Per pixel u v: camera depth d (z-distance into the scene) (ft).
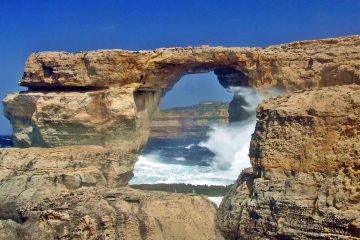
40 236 149.38
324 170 136.46
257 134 151.02
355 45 187.01
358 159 134.00
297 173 139.33
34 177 179.63
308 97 147.95
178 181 204.74
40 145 204.64
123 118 198.59
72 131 198.70
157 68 206.18
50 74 205.46
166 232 151.74
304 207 132.67
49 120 198.29
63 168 183.11
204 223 155.33
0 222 158.10
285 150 142.72
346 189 131.23
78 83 200.44
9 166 186.50
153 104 215.51
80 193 163.94
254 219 141.69
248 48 200.03
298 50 196.54
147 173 219.00
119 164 194.49
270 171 144.25
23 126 212.64
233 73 212.64
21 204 173.06
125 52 200.03
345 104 138.41
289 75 192.85
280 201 136.36
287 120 144.15
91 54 199.31
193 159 244.42
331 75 179.63
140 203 156.25
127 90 200.34
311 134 139.85
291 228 133.08
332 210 129.08
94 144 200.54
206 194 185.16
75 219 149.38
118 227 149.18
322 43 195.93
